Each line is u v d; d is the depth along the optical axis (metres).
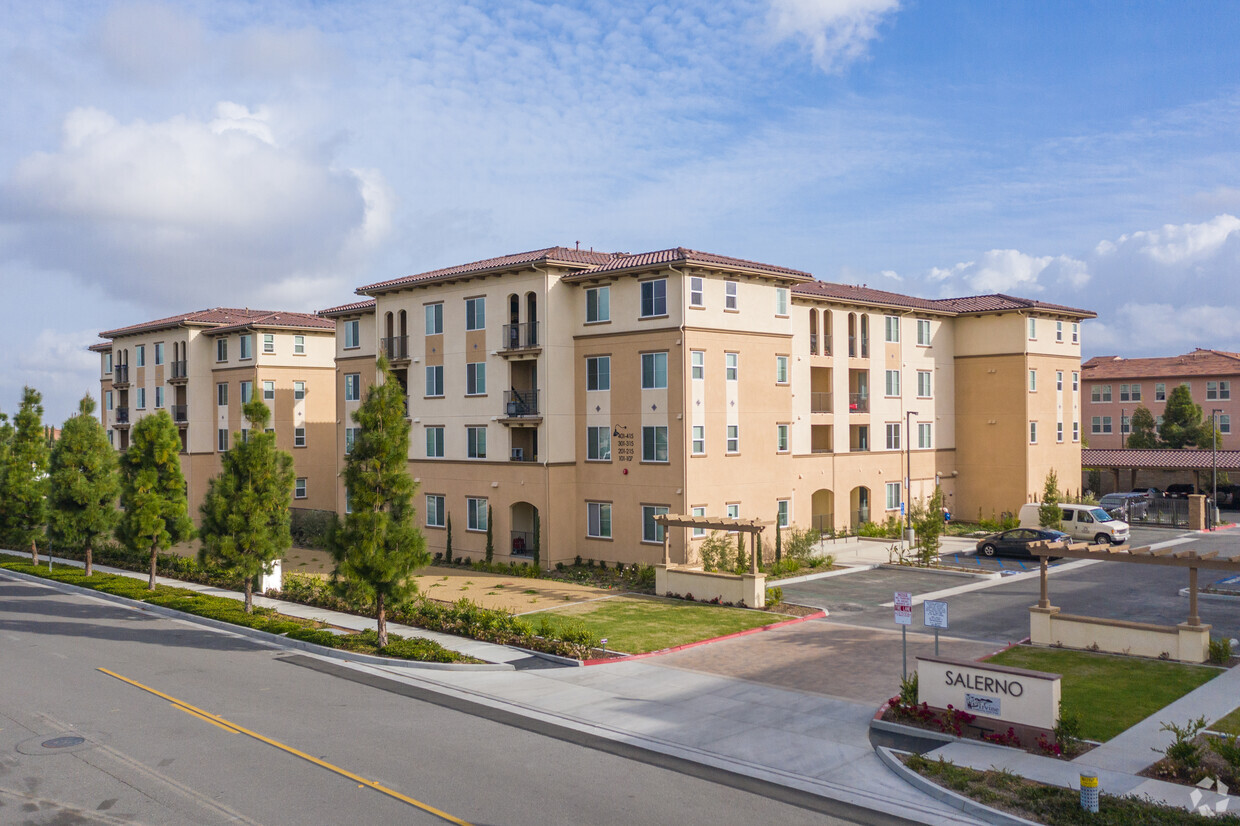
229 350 57.69
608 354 38.34
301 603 30.73
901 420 50.34
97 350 69.75
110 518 37.59
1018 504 51.00
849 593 31.59
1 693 19.34
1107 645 21.95
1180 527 50.47
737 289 38.09
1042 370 52.12
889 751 15.20
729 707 18.14
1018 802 12.76
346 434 50.56
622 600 30.95
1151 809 12.29
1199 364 76.69
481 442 41.31
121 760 15.02
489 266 40.91
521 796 13.37
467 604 27.20
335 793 13.50
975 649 22.78
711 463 36.78
